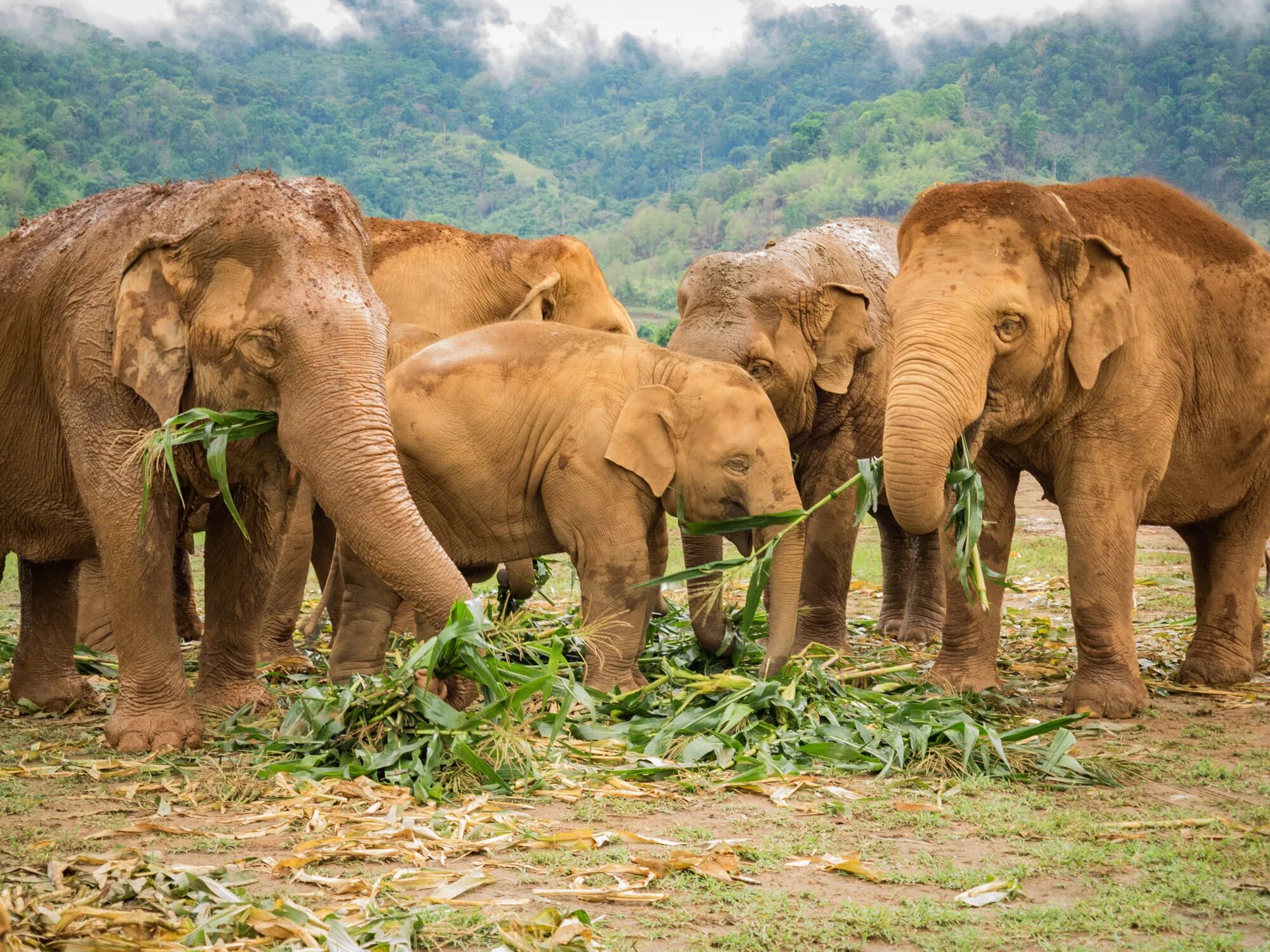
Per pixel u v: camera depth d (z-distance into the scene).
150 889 5.62
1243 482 10.82
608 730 8.69
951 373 9.03
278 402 8.28
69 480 9.09
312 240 8.31
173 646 8.68
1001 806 7.25
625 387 10.09
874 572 19.48
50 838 6.56
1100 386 9.73
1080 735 9.00
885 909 5.66
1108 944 5.34
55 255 8.88
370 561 7.96
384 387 8.28
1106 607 9.77
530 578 11.76
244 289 8.22
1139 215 10.19
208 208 8.32
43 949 4.96
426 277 16.38
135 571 8.52
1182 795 7.51
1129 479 9.81
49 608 9.97
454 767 7.61
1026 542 23.25
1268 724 9.40
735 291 12.51
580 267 17.06
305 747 8.09
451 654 7.80
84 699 10.07
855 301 12.63
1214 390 10.30
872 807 7.27
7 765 8.05
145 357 8.19
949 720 8.69
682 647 11.16
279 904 5.38
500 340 10.35
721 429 9.98
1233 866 6.19
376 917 5.43
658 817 7.12
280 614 11.98
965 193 9.59
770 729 8.66
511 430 10.04
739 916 5.64
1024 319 9.27
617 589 9.85
